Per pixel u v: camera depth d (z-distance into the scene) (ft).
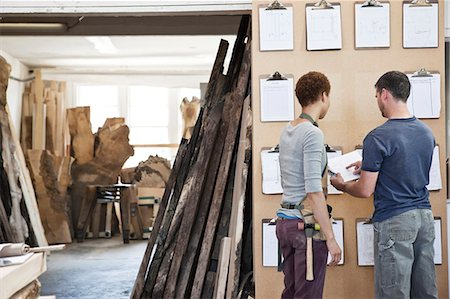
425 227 11.78
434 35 14.46
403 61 14.46
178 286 16.37
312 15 14.42
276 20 14.42
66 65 41.37
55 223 34.35
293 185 11.16
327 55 14.44
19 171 26.81
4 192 25.23
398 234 11.57
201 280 15.90
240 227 14.75
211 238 16.11
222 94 17.44
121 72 42.55
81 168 37.29
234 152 16.39
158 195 37.01
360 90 14.44
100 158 37.22
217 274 15.58
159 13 14.97
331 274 14.40
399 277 11.57
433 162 14.37
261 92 14.42
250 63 16.12
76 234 36.91
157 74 42.78
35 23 22.48
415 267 12.00
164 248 16.99
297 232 10.96
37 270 6.67
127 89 42.98
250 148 14.97
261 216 14.39
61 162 36.88
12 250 6.66
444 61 14.51
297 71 14.42
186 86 42.93
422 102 14.42
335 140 14.39
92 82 42.55
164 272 16.72
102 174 37.01
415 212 11.63
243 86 16.20
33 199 27.35
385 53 14.47
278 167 14.35
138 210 36.47
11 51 35.83
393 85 11.94
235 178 16.11
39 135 38.17
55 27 23.00
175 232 16.87
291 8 14.43
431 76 14.42
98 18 22.71
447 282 14.33
